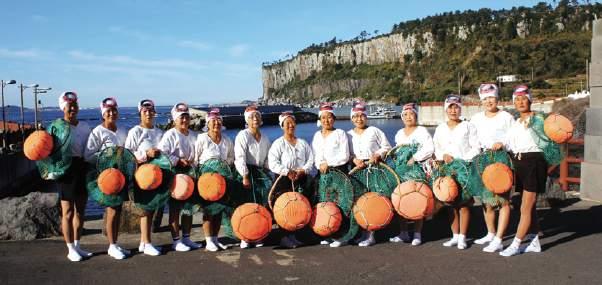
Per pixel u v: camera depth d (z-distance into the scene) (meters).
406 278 5.28
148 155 6.29
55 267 5.72
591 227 7.31
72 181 5.91
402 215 6.38
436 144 6.77
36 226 6.99
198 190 6.28
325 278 5.32
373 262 5.85
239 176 6.66
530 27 154.50
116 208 6.06
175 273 5.51
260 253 6.28
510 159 6.24
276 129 94.75
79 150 6.00
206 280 5.28
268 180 6.81
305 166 6.77
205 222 6.42
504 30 158.00
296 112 122.69
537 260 5.80
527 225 6.01
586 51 123.50
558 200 8.79
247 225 6.14
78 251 6.05
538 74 117.44
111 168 5.98
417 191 6.35
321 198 6.69
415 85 170.12
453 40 179.25
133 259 6.03
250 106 6.82
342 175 6.63
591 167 9.34
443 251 6.28
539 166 6.03
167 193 6.18
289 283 5.18
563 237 6.79
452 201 6.29
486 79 129.75
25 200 7.25
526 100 6.28
